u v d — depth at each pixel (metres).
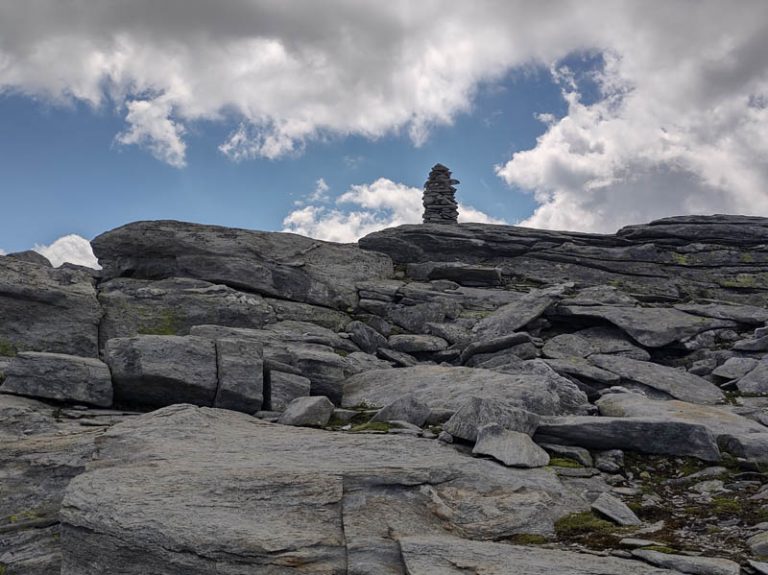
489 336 25.97
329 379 19.48
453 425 15.04
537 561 9.59
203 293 26.09
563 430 15.27
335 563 9.91
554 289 29.17
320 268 30.03
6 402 16.58
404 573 9.63
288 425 16.81
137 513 10.73
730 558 9.89
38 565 11.85
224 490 11.48
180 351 18.19
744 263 32.56
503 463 13.50
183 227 29.09
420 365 23.47
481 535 11.22
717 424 16.20
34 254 30.17
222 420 16.36
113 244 28.73
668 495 13.41
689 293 31.64
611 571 9.23
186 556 10.08
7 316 22.52
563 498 12.59
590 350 25.41
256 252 29.11
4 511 13.20
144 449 13.97
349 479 12.05
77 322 23.41
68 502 11.41
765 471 14.12
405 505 11.70
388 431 15.92
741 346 24.73
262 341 21.05
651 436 14.96
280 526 10.61
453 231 33.81
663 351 26.03
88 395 17.52
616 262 33.09
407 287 29.92
